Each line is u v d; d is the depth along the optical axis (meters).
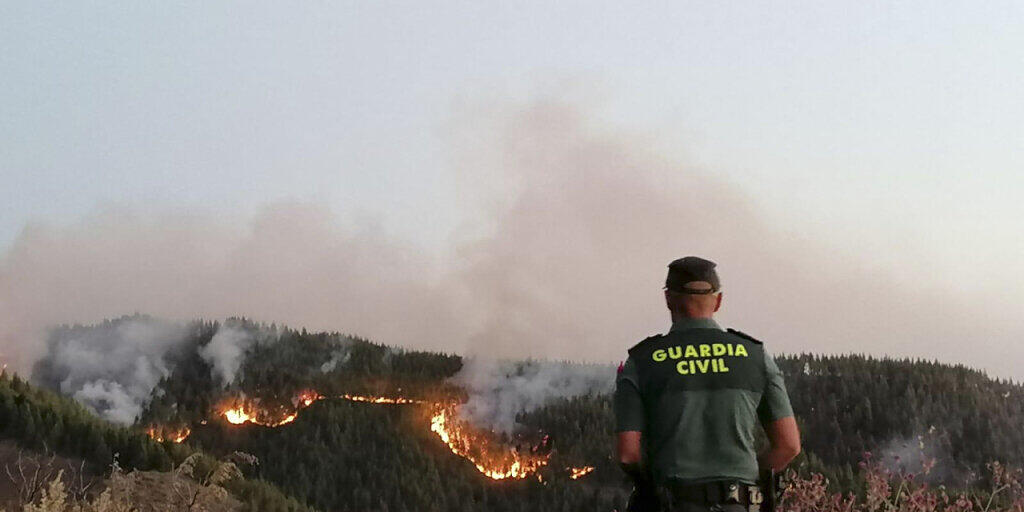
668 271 4.07
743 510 3.65
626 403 3.83
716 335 3.88
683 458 3.69
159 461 86.44
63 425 98.19
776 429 3.78
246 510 91.19
